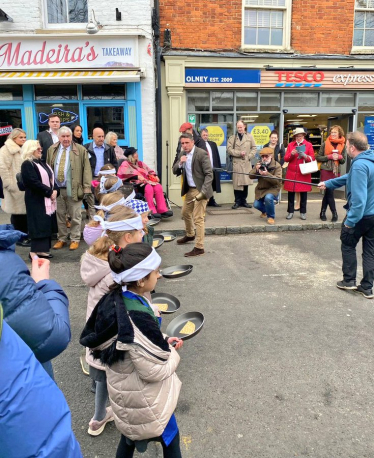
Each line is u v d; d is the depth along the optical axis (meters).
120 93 9.13
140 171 7.63
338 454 2.43
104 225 2.46
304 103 10.22
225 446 2.49
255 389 3.05
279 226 7.90
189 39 9.42
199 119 9.93
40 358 1.60
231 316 4.28
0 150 6.48
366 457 2.40
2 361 1.17
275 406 2.86
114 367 1.86
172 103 9.55
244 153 9.46
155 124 9.56
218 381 3.15
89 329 1.97
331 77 9.94
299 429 2.64
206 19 9.40
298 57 9.73
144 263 1.83
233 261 6.13
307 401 2.91
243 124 9.52
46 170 5.94
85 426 2.70
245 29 9.70
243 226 7.84
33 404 1.18
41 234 6.06
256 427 2.66
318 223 8.06
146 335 1.78
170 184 9.95
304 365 3.36
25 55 8.56
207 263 6.05
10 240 1.57
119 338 1.74
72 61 8.66
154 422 1.88
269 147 8.28
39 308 1.56
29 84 8.92
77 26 8.82
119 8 8.69
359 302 4.62
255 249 6.74
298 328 4.00
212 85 9.56
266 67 9.62
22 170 5.75
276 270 5.71
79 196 6.68
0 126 9.21
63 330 1.64
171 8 9.25
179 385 2.05
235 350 3.60
